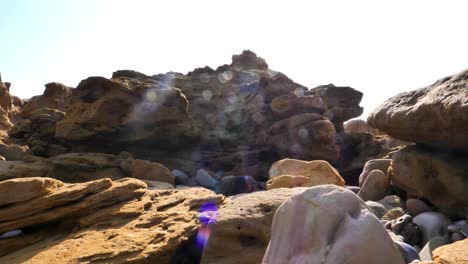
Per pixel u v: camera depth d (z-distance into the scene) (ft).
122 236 21.94
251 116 67.21
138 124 56.85
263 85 69.82
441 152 26.02
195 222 23.56
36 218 23.03
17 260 19.89
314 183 40.01
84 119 55.06
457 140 23.35
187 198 28.02
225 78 75.82
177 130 59.41
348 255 10.68
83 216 24.59
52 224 24.41
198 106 70.33
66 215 24.04
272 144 62.59
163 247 20.90
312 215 11.87
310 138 60.39
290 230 12.10
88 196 25.26
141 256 20.01
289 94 66.44
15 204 22.65
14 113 90.27
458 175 23.90
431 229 21.95
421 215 23.44
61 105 77.15
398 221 23.24
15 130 64.54
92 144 56.39
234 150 65.82
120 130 56.13
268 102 68.85
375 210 27.37
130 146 57.82
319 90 77.51
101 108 54.95
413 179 27.43
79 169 45.52
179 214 24.72
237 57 86.33
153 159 59.36
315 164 41.98
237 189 42.86
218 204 26.78
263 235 19.58
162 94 57.77
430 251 19.15
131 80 59.77
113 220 24.43
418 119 24.73
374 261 10.73
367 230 11.13
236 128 68.08
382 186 32.14
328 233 11.42
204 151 65.31
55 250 20.47
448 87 23.07
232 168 63.87
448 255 13.80
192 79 75.77
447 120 22.15
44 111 63.46
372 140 68.80
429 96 24.36
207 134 66.08
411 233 22.30
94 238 21.88
